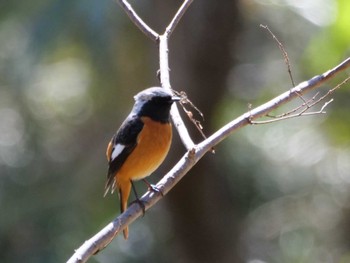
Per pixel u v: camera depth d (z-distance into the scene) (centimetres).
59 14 1426
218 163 1530
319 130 1523
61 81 1814
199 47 1438
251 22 1583
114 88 1661
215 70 1451
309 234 1650
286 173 1614
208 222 1541
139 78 1578
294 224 1656
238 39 1473
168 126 769
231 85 1562
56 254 1586
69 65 1766
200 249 1562
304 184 1614
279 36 1591
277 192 1622
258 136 1599
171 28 754
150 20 1466
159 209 1673
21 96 1700
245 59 1587
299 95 678
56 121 1769
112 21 1456
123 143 761
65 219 1627
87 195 1680
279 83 1559
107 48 1462
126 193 776
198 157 659
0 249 1592
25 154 1705
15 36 1630
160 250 1648
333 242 1633
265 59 1590
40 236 1608
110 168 768
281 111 1520
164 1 1413
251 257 1642
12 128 1722
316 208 1636
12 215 1617
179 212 1529
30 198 1650
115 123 1714
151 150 762
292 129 1587
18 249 1595
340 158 1579
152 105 759
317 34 1343
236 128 669
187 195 1511
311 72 1274
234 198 1603
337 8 1108
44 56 1529
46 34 1448
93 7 1395
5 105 1728
